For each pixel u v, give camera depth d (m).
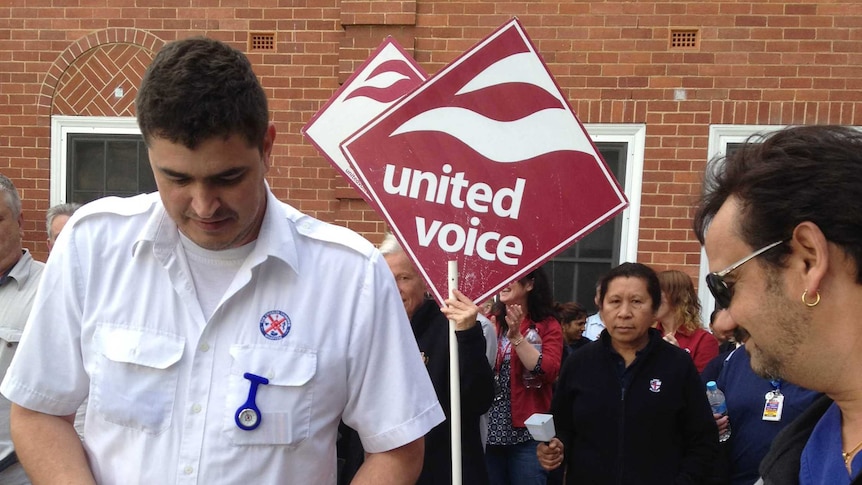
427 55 4.62
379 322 1.31
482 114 2.16
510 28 2.15
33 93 4.96
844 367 0.91
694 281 4.54
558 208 2.16
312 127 2.85
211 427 1.21
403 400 1.32
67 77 4.95
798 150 0.92
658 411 2.47
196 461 1.20
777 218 0.91
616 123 4.54
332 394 1.28
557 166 2.16
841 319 0.89
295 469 1.24
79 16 4.89
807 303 0.90
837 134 0.92
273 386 1.22
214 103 1.07
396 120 2.17
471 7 4.57
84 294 1.26
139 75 4.90
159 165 1.13
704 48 4.46
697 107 4.48
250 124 1.12
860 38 4.38
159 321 1.24
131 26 4.86
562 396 2.70
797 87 4.43
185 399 1.22
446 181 2.17
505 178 2.17
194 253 1.27
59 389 1.27
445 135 2.16
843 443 0.98
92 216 1.31
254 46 4.79
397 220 2.17
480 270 2.17
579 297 4.80
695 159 4.50
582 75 4.55
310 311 1.27
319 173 4.78
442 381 2.42
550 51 4.55
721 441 2.54
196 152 1.09
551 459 2.57
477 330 2.22
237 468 1.20
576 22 4.53
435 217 2.18
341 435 2.57
